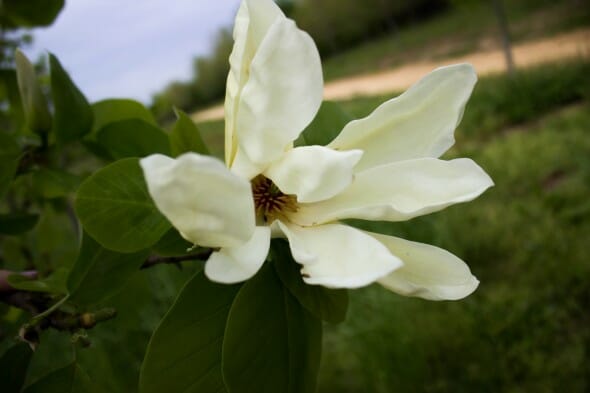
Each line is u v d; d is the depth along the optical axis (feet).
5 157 1.08
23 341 0.83
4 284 0.87
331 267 0.63
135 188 0.74
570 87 6.08
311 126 0.88
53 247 1.51
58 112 1.03
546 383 2.09
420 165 0.70
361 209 0.66
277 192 0.75
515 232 3.16
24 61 1.06
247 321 0.71
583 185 3.54
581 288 2.53
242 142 0.66
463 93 0.71
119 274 0.80
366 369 2.14
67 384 0.80
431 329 2.36
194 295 0.73
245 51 0.67
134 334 1.47
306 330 0.78
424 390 2.11
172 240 0.81
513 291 2.62
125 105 1.13
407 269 0.69
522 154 4.38
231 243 0.60
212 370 0.72
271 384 0.71
